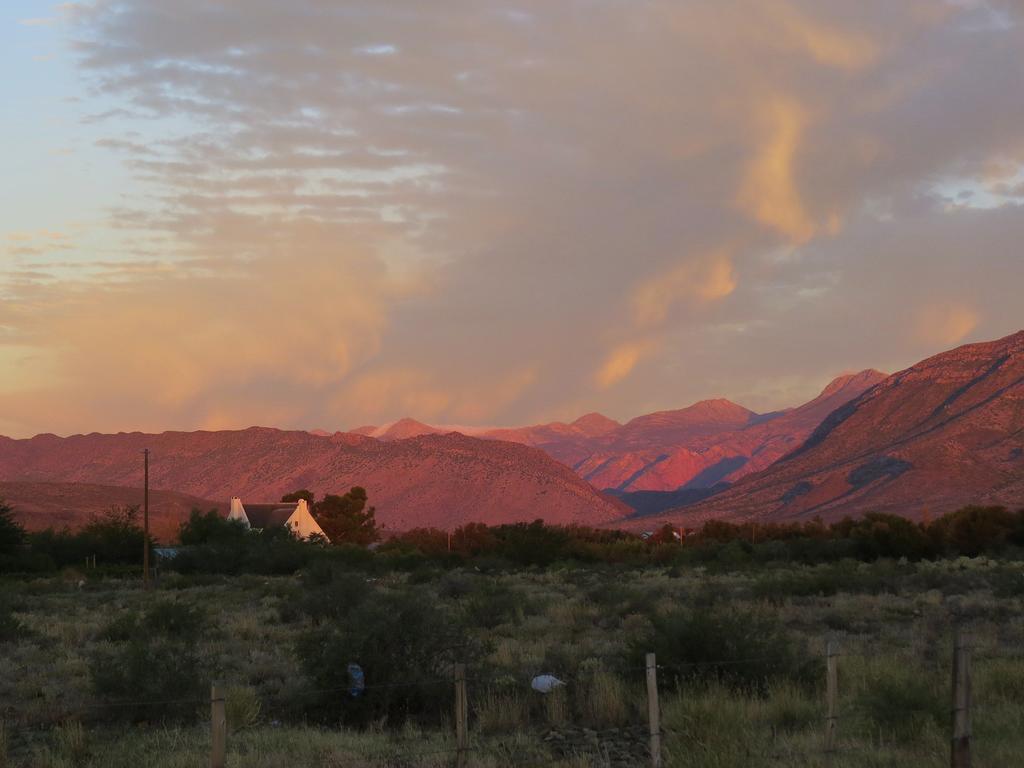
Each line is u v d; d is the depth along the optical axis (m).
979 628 27.25
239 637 28.28
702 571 65.69
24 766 14.10
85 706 17.11
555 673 19.69
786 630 26.84
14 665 23.11
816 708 15.71
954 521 89.81
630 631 28.38
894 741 13.75
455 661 18.28
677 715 15.21
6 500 189.25
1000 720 14.30
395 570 72.12
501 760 13.54
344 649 17.44
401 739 15.52
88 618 35.62
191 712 17.42
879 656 20.27
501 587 43.81
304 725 16.47
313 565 49.78
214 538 92.81
